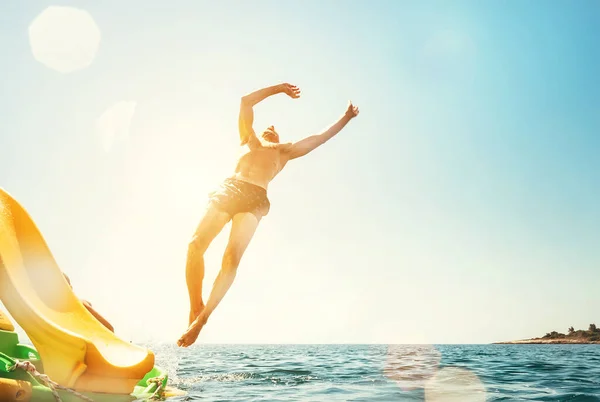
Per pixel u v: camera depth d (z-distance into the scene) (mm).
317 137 3520
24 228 4664
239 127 3287
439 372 14727
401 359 26391
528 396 8477
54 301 4766
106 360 4379
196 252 2990
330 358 27609
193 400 7160
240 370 15477
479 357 29188
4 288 4129
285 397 8094
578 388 9781
